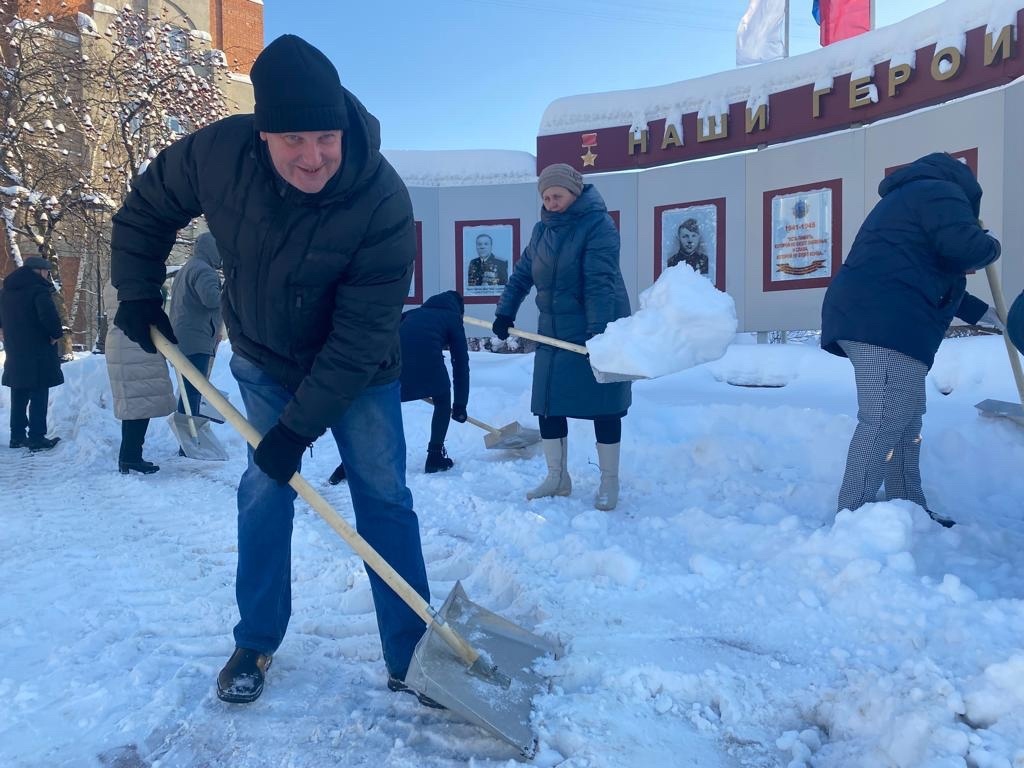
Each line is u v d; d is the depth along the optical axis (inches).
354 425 84.6
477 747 74.0
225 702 82.8
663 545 131.8
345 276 76.6
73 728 79.4
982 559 115.7
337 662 93.6
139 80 575.2
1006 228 312.3
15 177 535.8
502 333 171.0
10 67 563.8
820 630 95.6
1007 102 311.1
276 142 67.8
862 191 366.0
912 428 138.0
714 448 194.7
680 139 432.1
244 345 85.2
